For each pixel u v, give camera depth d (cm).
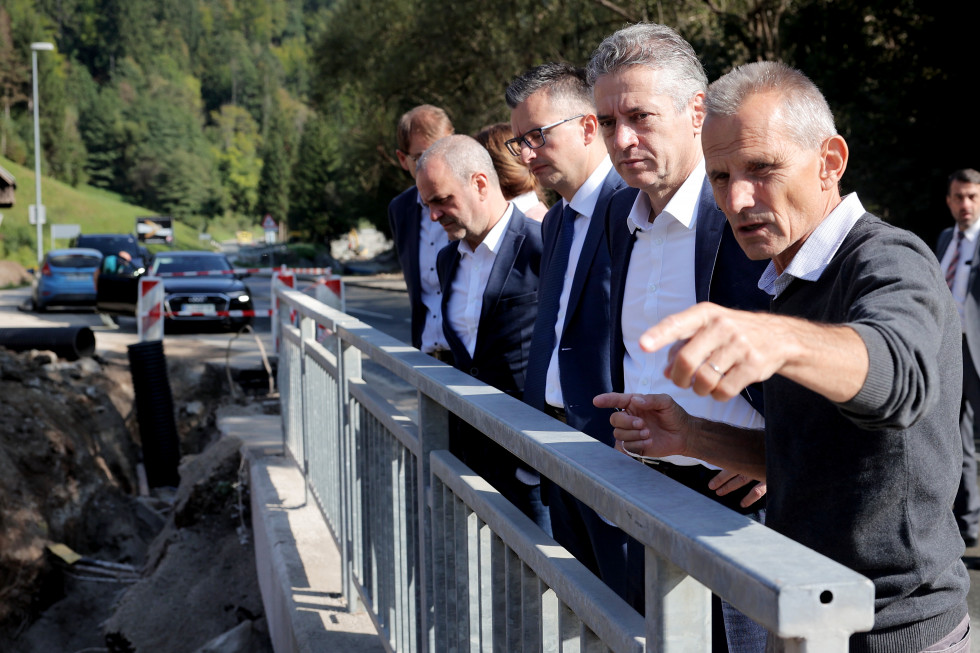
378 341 273
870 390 101
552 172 272
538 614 161
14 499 751
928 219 1409
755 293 203
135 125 13238
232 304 1520
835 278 142
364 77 2830
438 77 2397
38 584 725
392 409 279
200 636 564
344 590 360
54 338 1109
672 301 224
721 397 98
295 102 19050
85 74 14325
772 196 142
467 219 320
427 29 2317
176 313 1489
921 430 131
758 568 90
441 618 220
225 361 1109
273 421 740
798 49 1535
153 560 684
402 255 399
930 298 117
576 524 260
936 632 138
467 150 320
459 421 312
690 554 99
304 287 989
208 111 17525
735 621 193
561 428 154
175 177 13125
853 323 107
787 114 140
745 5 1622
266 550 466
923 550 135
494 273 324
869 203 1408
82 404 984
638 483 120
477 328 331
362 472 317
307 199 9031
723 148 145
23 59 12081
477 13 2206
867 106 1430
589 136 271
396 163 2889
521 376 328
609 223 246
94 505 841
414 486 253
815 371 99
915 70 1422
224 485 647
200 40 18112
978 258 461
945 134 1382
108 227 9775
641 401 163
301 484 531
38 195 3553
